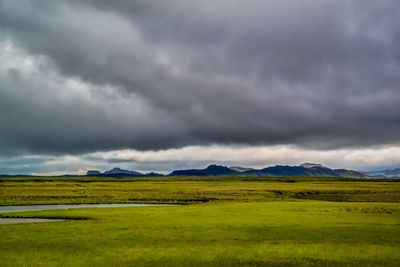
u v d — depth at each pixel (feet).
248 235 105.81
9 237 102.78
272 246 90.38
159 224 127.95
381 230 113.39
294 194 365.61
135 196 311.68
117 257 79.51
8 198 282.15
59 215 159.02
